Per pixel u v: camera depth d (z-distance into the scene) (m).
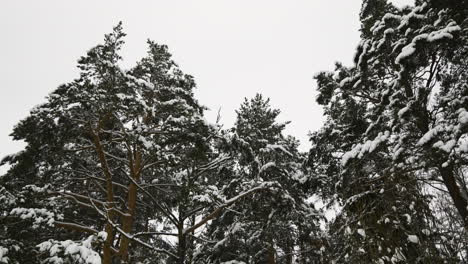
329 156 13.98
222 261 14.72
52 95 11.04
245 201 14.19
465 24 9.50
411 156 9.39
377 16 12.95
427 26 9.30
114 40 12.91
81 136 12.95
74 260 9.38
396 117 10.24
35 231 11.45
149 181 15.80
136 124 12.32
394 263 9.24
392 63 11.23
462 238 8.12
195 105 15.05
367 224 10.07
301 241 14.81
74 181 14.13
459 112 8.55
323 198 15.09
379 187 10.27
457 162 9.00
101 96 10.96
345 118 13.27
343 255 10.81
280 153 15.71
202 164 14.67
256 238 14.62
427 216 8.98
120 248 12.57
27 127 11.09
